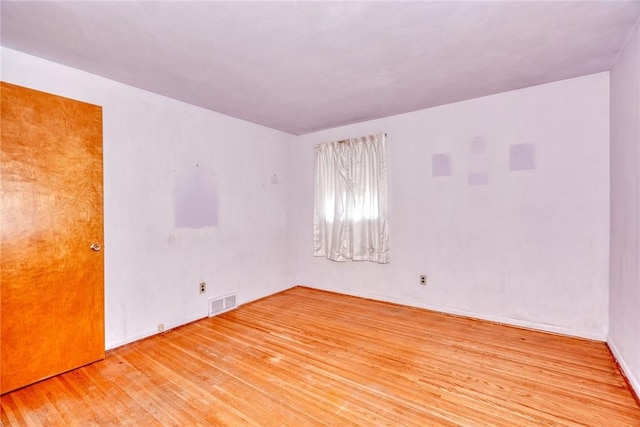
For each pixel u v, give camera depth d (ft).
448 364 7.72
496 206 10.27
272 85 9.19
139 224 9.23
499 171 10.19
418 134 11.73
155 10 5.60
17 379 6.73
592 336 8.94
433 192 11.47
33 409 6.12
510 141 9.97
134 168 9.11
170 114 10.08
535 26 6.32
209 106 10.98
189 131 10.66
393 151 12.37
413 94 10.09
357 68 8.13
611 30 6.51
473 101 10.57
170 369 7.61
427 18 5.98
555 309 9.43
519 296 9.97
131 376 7.30
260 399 6.41
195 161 10.84
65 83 7.77
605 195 8.65
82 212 7.78
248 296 12.82
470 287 10.84
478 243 10.64
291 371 7.48
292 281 15.10
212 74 8.38
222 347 8.79
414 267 11.99
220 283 11.69
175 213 10.21
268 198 13.83
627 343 7.06
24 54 7.13
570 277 9.19
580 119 8.93
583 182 8.94
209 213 11.31
